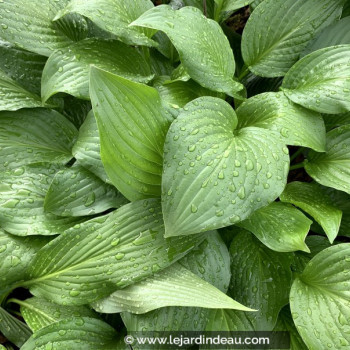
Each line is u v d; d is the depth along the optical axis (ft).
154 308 1.71
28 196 1.98
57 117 2.21
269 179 1.72
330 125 2.33
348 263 1.85
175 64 2.65
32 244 1.93
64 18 2.23
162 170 1.83
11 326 1.96
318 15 2.32
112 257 1.82
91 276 1.81
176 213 1.67
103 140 1.71
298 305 1.82
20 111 2.16
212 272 1.90
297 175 2.60
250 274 1.98
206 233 1.88
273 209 2.00
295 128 1.97
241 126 2.13
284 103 2.07
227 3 2.45
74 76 2.04
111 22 2.04
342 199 2.28
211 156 1.74
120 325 2.00
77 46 2.12
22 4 2.12
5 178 2.01
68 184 1.96
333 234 1.86
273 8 2.30
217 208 1.67
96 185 1.99
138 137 1.78
